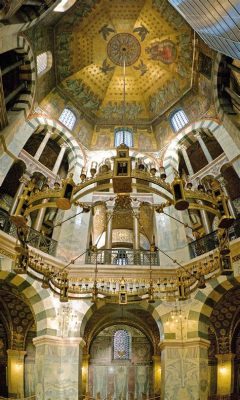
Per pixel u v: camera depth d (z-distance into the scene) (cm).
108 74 2259
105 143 2222
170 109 2200
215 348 1881
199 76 1998
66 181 957
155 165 2092
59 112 2084
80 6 1947
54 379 1393
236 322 1862
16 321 1850
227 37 854
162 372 1450
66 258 1681
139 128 2278
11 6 1296
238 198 1905
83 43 2130
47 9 1570
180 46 2045
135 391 2045
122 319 2142
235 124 1752
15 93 1728
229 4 645
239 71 1647
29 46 1716
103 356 2136
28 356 1833
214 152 2109
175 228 1766
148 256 1706
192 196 968
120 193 1002
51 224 1939
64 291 1233
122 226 2294
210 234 1636
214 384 1828
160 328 1528
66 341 1466
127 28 2130
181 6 1152
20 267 1049
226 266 1062
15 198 1712
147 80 2262
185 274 1582
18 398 1722
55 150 2120
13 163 1720
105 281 1596
